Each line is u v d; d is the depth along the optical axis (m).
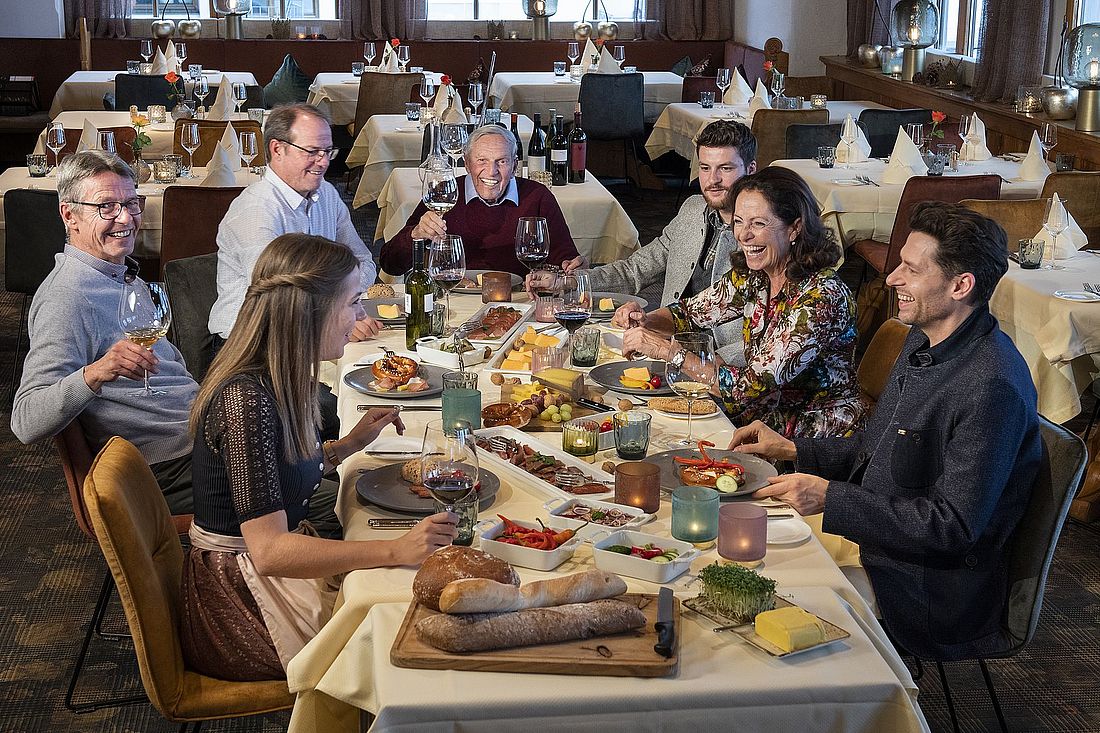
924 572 2.12
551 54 11.24
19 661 2.86
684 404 2.55
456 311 3.30
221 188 4.47
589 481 2.13
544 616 1.56
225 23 11.27
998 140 7.14
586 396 2.58
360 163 7.50
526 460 2.17
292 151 3.53
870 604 2.12
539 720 1.46
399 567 1.82
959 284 2.05
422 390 2.57
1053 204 4.22
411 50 11.03
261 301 1.94
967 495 1.98
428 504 2.00
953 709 2.45
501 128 3.90
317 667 1.70
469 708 1.45
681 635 1.60
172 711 1.92
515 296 3.46
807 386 2.65
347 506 2.05
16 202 4.59
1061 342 3.60
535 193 4.00
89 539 3.55
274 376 1.93
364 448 2.31
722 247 3.32
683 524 1.89
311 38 11.23
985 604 2.12
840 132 6.59
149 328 2.50
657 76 9.75
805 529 1.95
